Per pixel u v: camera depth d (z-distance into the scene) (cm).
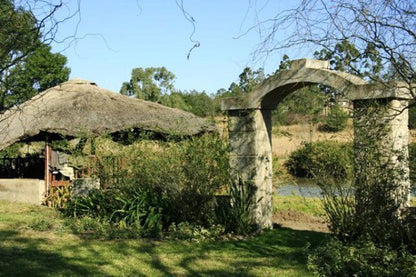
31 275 575
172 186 845
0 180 1355
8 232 827
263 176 843
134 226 851
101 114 1290
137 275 586
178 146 857
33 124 1227
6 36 482
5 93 631
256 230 828
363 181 638
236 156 852
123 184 912
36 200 1259
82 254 680
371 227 631
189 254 688
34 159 1652
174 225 829
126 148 945
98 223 864
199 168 833
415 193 640
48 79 2198
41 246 722
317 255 610
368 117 645
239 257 671
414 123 721
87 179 1024
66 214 1005
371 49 543
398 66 535
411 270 538
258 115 838
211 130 1222
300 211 1012
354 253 592
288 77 769
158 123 1270
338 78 698
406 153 632
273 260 650
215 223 831
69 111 1270
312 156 712
